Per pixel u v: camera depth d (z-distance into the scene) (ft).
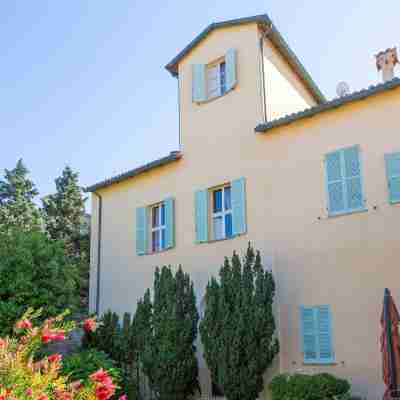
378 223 43.14
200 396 50.47
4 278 50.57
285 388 39.40
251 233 50.75
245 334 43.68
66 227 115.55
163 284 50.16
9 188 117.29
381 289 41.88
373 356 41.24
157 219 62.49
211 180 55.62
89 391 22.71
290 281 47.09
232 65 56.34
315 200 47.14
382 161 44.01
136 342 51.65
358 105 46.26
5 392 20.04
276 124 50.31
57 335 25.61
